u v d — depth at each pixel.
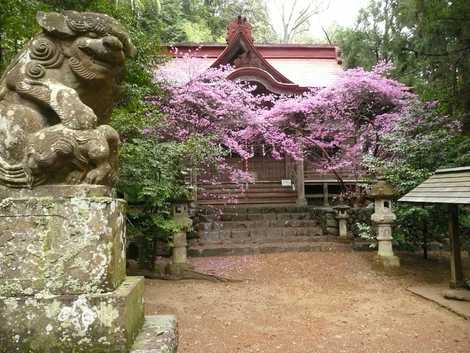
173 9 20.89
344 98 11.41
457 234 6.76
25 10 5.20
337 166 12.19
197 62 12.24
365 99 11.45
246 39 13.02
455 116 8.63
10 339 1.69
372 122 11.59
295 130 12.66
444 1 7.52
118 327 1.73
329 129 12.14
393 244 9.40
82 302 1.73
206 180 12.31
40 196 1.86
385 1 14.16
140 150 6.87
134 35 7.06
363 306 6.03
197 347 4.43
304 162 14.48
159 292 6.77
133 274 7.86
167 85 9.68
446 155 8.37
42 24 2.05
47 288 1.75
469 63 7.60
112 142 2.09
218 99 10.55
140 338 1.92
